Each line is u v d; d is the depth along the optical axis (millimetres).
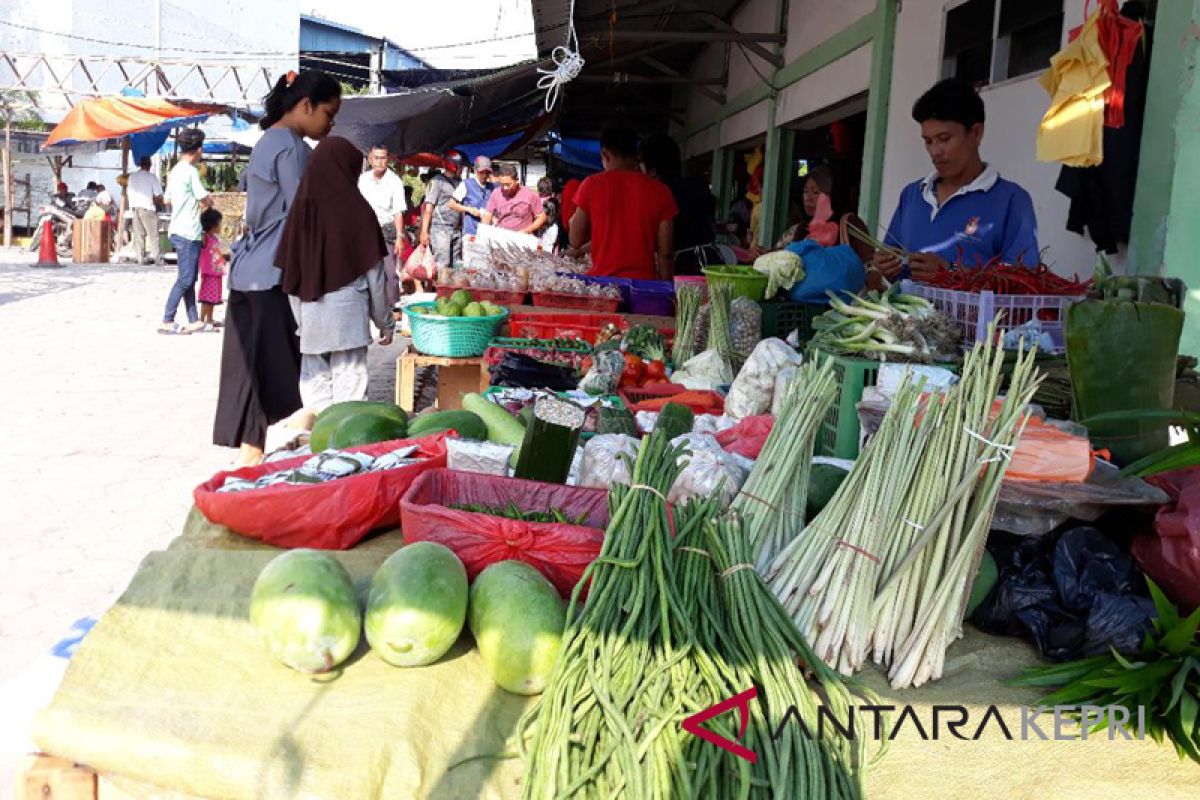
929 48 6844
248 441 4785
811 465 2195
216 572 2008
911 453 1811
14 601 3895
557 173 22000
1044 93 5297
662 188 6145
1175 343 2248
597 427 3076
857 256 4312
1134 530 2086
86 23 25031
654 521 1721
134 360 9109
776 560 1858
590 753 1440
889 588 1770
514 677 1624
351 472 2312
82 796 1527
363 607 1839
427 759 1506
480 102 10273
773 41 10430
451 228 11562
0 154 25672
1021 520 1936
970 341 3049
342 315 4516
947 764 1574
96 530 4676
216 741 1477
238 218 20875
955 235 3922
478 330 5008
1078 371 2311
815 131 11672
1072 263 4984
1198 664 1678
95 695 1572
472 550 1944
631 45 12375
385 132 10195
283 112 4570
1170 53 3934
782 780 1387
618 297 5762
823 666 1634
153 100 19594
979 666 1838
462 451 2449
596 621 1593
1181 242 3945
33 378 8102
